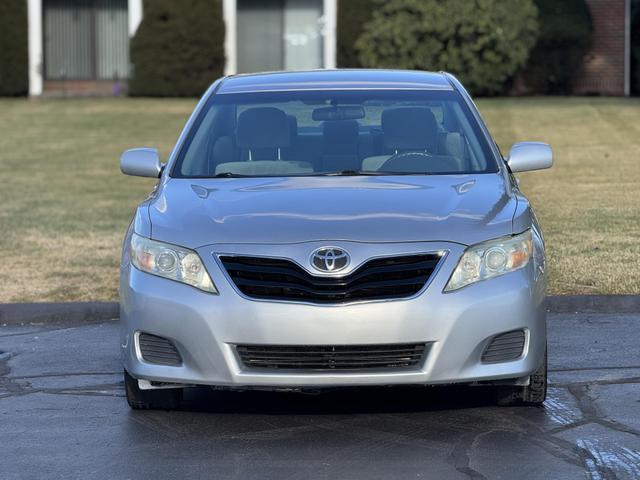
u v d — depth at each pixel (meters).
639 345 10.18
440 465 6.92
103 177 22.88
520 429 7.66
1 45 36.88
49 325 11.72
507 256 7.50
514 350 7.49
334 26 38.12
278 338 7.22
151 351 7.59
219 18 37.12
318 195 8.02
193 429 7.83
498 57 34.62
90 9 39.50
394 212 7.68
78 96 38.00
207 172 8.84
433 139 9.02
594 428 7.67
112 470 6.98
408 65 35.06
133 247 7.79
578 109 30.64
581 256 13.64
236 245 7.44
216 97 9.55
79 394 8.93
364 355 7.28
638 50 37.75
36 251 15.22
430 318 7.23
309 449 7.30
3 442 7.64
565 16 36.44
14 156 25.72
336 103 9.34
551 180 20.41
